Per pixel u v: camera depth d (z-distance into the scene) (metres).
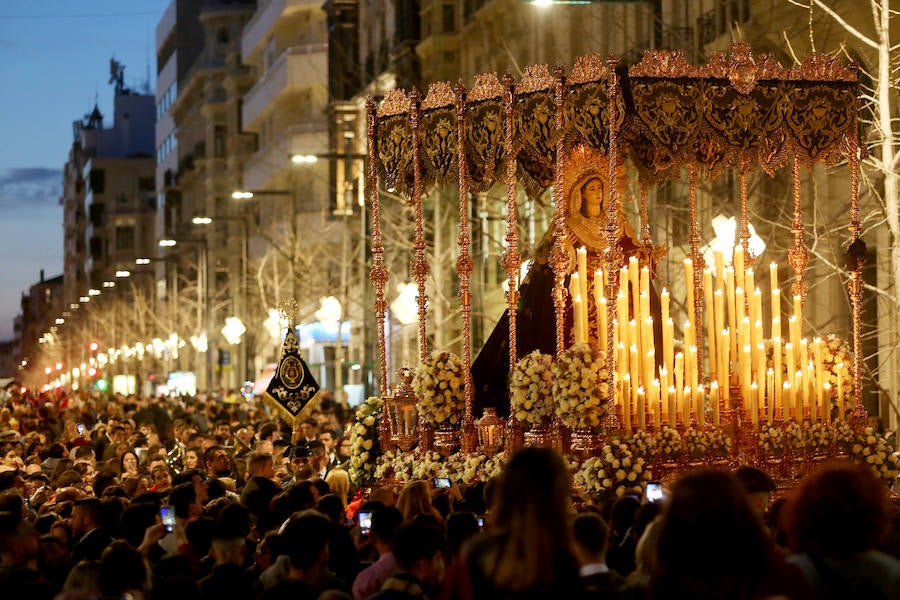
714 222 32.06
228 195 169.12
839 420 29.75
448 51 88.19
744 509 11.02
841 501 12.05
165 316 165.12
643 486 26.09
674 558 11.02
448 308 73.75
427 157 31.72
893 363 43.16
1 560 18.52
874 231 45.94
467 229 30.61
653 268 31.22
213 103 179.38
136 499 22.83
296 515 16.44
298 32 140.38
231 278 140.25
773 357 29.83
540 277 31.78
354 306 91.12
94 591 15.23
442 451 31.05
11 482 29.03
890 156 35.19
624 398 27.33
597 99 27.12
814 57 28.69
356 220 95.75
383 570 16.94
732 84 27.55
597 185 30.72
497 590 11.52
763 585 10.98
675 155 27.27
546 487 11.59
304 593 14.59
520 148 29.28
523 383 28.22
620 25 57.84
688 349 28.25
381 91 91.25
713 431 28.03
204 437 45.62
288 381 35.41
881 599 11.90
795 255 29.89
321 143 121.12
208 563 19.92
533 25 71.56
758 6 48.84
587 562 13.97
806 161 29.25
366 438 33.38
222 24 189.50
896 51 42.50
